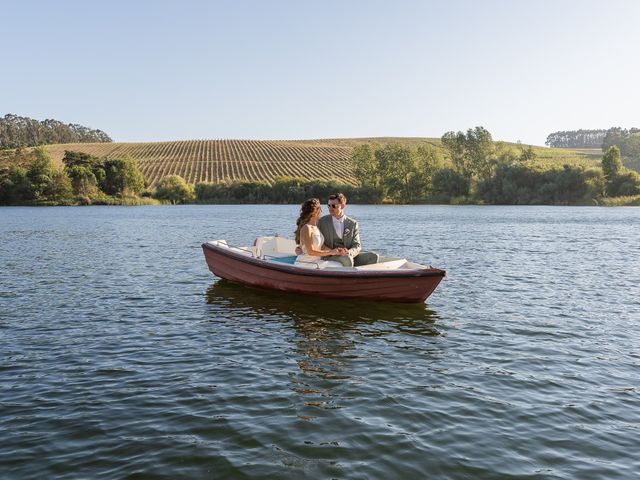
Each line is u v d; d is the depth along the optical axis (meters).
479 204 81.44
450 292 11.91
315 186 89.88
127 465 4.48
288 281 10.99
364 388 6.21
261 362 7.14
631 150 146.38
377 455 4.67
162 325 9.04
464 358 7.35
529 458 4.65
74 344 7.94
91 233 28.62
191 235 27.47
